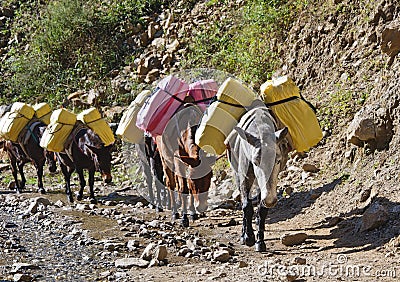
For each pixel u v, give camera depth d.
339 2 14.17
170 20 20.67
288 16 15.62
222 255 8.23
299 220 10.06
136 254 8.86
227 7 19.16
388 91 10.41
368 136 10.25
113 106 18.98
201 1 20.80
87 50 21.86
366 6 13.31
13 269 8.11
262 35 15.99
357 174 10.27
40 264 8.40
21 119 14.19
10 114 14.33
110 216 11.55
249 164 8.54
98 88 19.95
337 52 13.58
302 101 8.99
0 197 14.02
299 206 10.65
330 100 12.66
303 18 15.05
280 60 15.23
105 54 21.33
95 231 10.30
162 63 19.33
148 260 8.50
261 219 8.60
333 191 10.43
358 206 9.51
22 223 11.13
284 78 9.09
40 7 25.22
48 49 22.31
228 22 18.44
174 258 8.55
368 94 11.88
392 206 8.74
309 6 15.09
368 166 10.17
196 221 10.88
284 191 11.34
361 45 13.00
